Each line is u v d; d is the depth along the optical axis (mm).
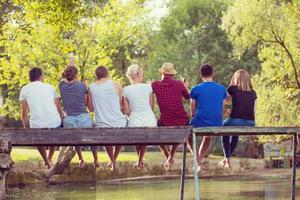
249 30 33594
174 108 12867
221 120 12867
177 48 58375
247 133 11109
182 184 10766
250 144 60906
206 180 37562
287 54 34438
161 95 12898
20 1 27141
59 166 31844
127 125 12906
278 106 35469
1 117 49812
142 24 36281
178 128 10508
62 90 12805
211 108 12758
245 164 46094
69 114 12805
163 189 30281
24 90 12656
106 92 12781
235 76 13359
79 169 33344
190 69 56500
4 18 33812
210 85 12906
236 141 13414
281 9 33531
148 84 13023
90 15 28641
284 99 35438
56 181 32094
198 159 13141
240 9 33750
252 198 25938
